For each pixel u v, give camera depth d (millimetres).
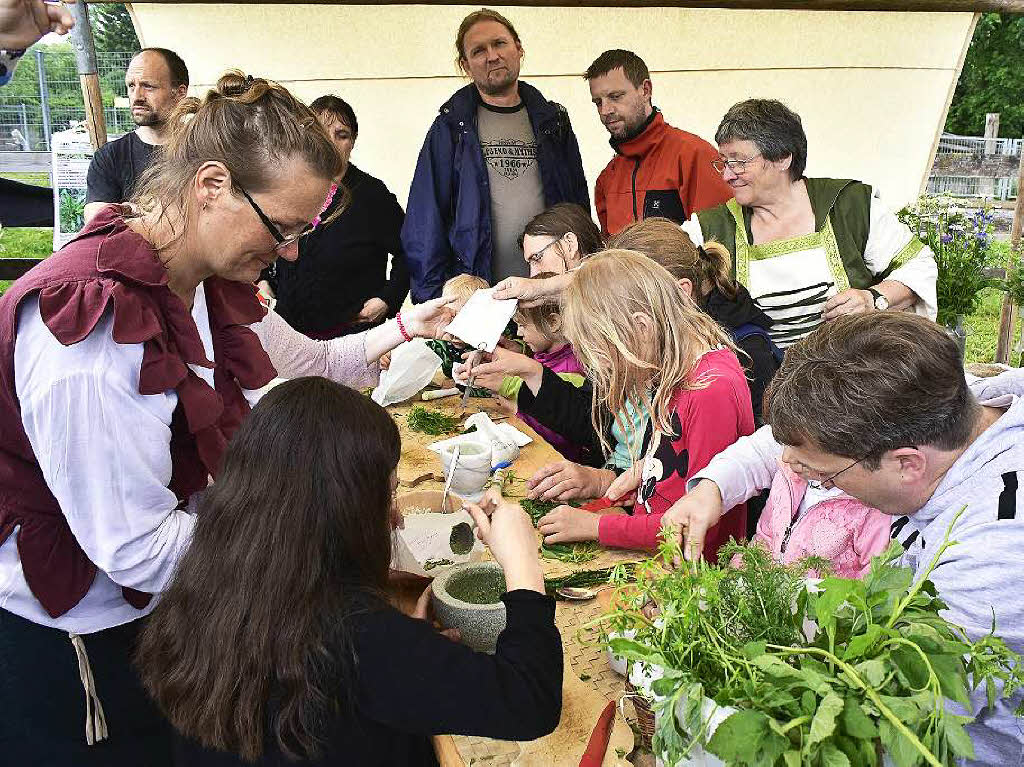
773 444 1773
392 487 1198
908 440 1163
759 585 1050
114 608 1496
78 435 1278
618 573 1201
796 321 2986
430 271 4035
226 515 1104
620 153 4109
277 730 1064
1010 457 1161
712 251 2396
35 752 1504
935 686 875
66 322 1252
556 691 1138
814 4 4543
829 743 870
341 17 5129
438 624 1436
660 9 5297
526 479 2195
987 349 6242
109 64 6984
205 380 1507
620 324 1855
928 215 4820
